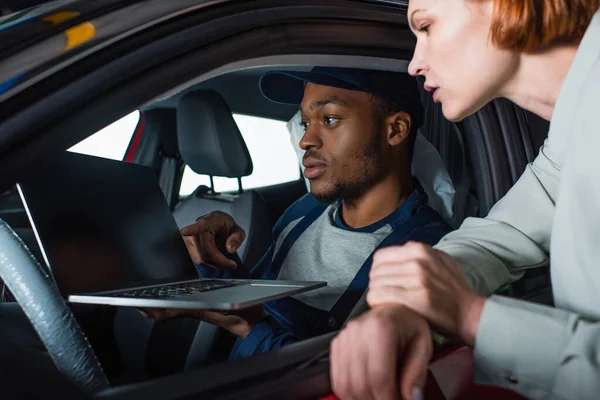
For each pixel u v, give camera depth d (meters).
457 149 1.57
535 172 0.99
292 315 1.44
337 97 1.48
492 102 1.29
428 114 1.61
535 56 0.75
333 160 1.50
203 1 0.77
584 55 0.72
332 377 0.64
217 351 1.60
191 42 0.73
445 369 0.67
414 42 1.06
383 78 1.45
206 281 1.09
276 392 0.60
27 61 0.63
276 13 0.85
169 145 2.65
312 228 1.56
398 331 0.63
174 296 0.85
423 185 1.62
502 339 0.64
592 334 0.60
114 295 0.85
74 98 0.64
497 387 0.73
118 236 1.02
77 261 0.91
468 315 0.66
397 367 0.64
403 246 0.70
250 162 2.32
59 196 0.94
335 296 1.42
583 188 0.65
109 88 0.66
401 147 1.54
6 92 0.61
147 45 0.70
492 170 1.32
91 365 0.68
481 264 0.88
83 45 0.66
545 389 0.63
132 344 1.62
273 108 2.85
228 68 0.80
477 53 0.75
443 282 0.67
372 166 1.49
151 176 1.17
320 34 0.92
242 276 1.59
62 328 0.68
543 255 0.94
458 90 0.78
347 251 1.46
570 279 0.69
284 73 1.51
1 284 1.22
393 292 0.67
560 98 0.75
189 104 2.31
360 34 0.98
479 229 0.97
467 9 0.74
